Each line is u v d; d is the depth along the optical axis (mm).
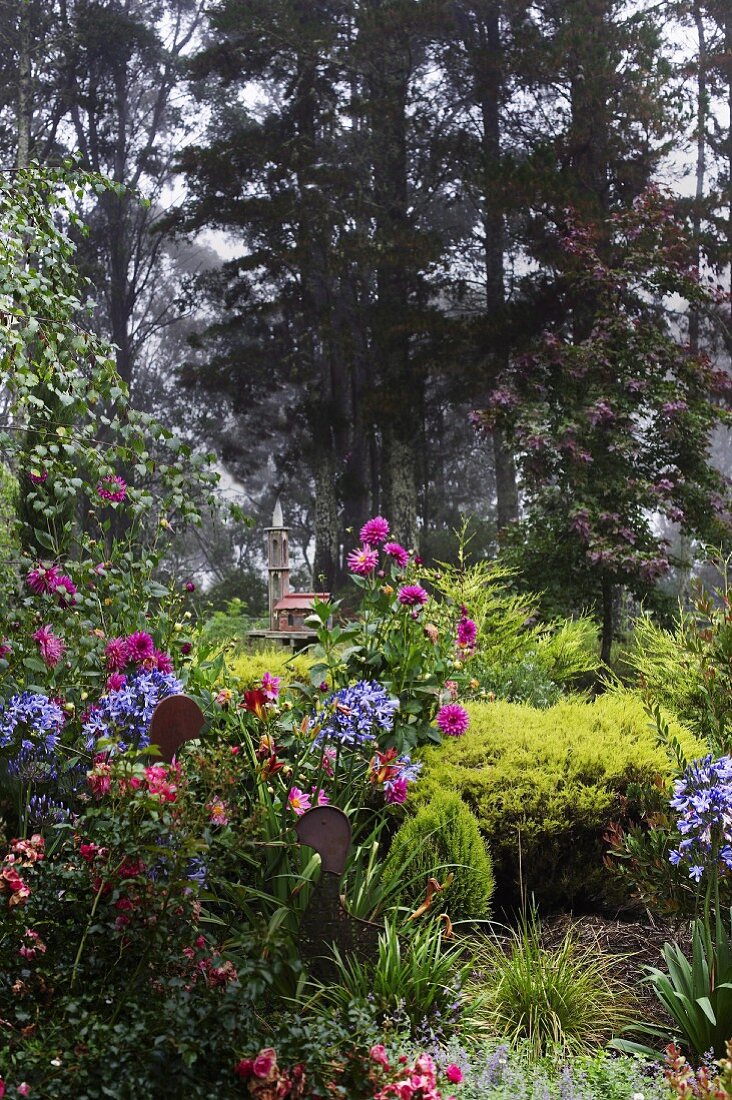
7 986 2885
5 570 4988
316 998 3482
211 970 2904
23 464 4715
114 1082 2508
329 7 24734
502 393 12820
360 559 5172
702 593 4441
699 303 14227
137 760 3318
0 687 4211
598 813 4863
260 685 4574
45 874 3156
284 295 24234
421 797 4793
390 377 21047
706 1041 3393
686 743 5414
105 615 4734
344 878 3904
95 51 29391
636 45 19844
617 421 12570
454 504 31984
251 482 32531
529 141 22703
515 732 5371
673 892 3951
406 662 5000
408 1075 2705
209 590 25516
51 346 4531
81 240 29219
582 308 17672
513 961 3812
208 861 3270
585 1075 3211
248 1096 2650
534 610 9578
